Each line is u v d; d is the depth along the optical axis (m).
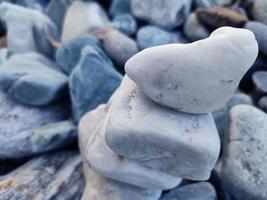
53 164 0.29
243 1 0.36
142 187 0.25
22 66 0.33
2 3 0.44
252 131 0.27
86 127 0.28
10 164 0.31
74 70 0.31
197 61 0.18
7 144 0.29
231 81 0.19
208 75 0.19
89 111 0.30
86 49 0.31
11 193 0.26
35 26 0.40
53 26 0.42
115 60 0.33
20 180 0.27
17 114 0.31
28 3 0.47
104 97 0.30
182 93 0.19
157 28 0.34
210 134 0.21
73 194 0.27
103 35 0.34
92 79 0.30
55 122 0.32
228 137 0.28
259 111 0.28
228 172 0.27
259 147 0.27
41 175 0.28
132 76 0.20
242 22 0.31
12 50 0.40
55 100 0.32
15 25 0.40
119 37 0.33
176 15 0.34
